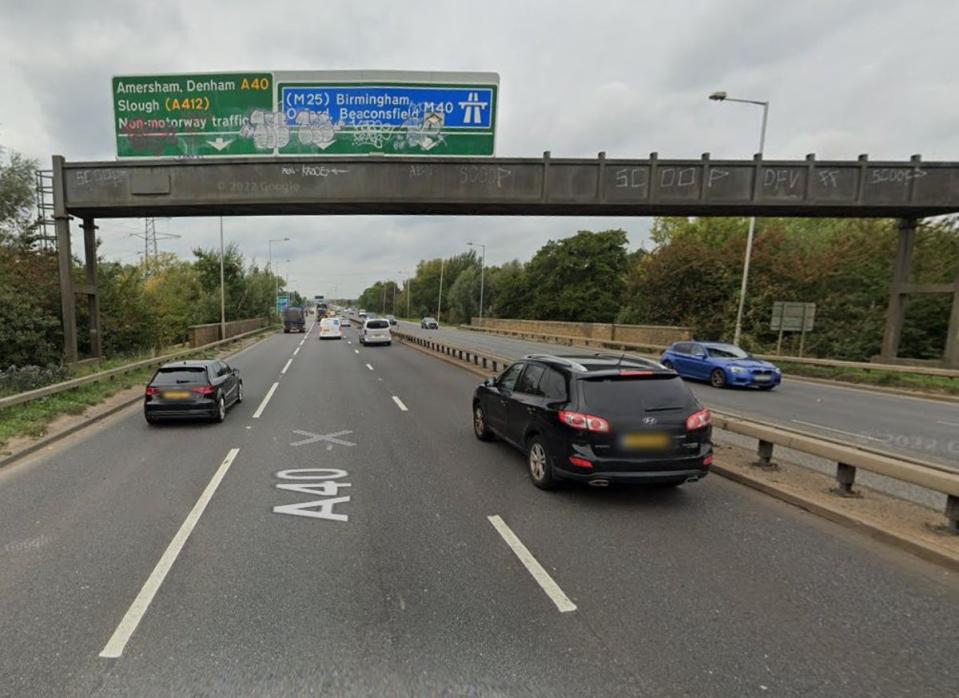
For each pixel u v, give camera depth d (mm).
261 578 4234
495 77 16562
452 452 8203
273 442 8945
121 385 15039
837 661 3178
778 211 17828
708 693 2906
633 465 5633
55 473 7219
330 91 16359
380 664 3164
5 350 17266
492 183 16594
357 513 5648
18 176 27250
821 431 10258
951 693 2904
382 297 172875
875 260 26703
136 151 16250
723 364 16781
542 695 2898
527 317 69812
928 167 16875
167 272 44312
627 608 3775
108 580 4211
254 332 49656
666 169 16750
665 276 34594
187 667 3137
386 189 16438
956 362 18250
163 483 6738
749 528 5207
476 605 3822
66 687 2967
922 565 4406
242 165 16203
